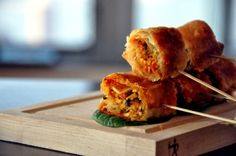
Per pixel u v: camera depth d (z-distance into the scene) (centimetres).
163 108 45
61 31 123
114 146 41
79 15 123
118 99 44
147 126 43
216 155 43
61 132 44
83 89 77
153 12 123
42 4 121
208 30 50
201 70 49
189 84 47
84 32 124
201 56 49
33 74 119
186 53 46
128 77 44
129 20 124
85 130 43
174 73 45
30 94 73
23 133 46
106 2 124
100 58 125
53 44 123
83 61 125
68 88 78
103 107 45
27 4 121
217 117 44
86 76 118
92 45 125
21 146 46
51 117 46
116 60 126
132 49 45
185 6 122
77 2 122
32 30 122
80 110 49
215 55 50
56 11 122
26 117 46
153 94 44
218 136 45
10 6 120
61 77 118
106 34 125
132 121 43
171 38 45
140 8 123
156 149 39
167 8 122
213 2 122
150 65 44
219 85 51
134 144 40
